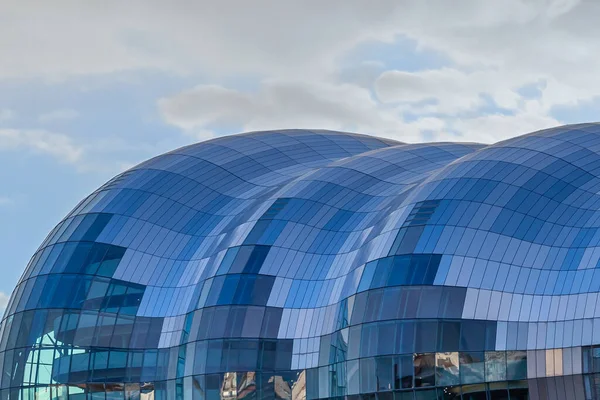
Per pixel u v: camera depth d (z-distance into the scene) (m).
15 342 72.06
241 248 66.06
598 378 48.34
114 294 71.25
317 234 66.62
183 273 72.12
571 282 52.03
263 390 60.97
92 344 70.06
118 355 69.62
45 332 71.00
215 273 65.88
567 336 50.06
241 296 63.47
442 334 52.69
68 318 70.81
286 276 64.19
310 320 61.94
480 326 52.34
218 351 62.53
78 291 71.44
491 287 53.41
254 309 62.88
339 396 56.75
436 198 58.94
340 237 66.44
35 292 72.75
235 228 69.69
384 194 69.31
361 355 55.09
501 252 54.78
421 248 55.91
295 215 67.56
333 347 58.19
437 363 52.38
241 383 61.44
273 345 61.78
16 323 72.62
